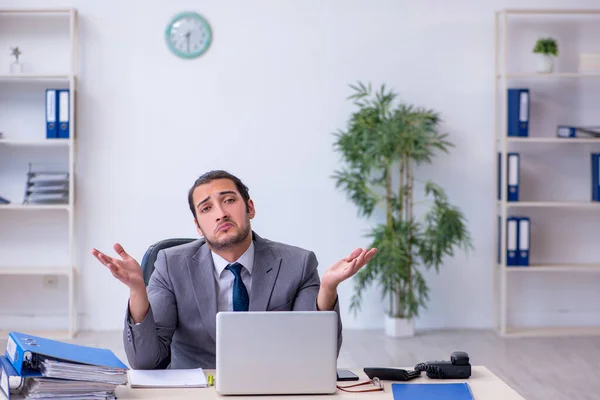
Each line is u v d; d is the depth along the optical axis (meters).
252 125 5.90
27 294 5.86
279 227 5.94
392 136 5.40
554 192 6.07
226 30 5.85
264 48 5.87
